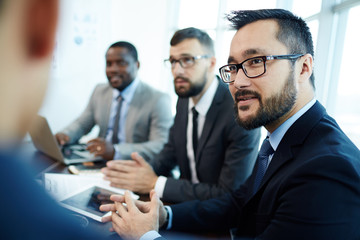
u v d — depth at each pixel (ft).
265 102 2.59
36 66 0.54
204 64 4.62
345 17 5.90
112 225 2.60
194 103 4.83
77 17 9.91
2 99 0.51
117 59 6.45
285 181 2.20
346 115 5.82
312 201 1.89
